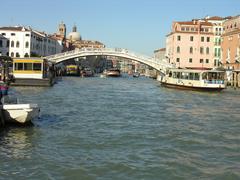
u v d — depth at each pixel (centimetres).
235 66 6531
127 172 1081
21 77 4256
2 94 1892
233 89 5281
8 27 8462
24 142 1395
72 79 7681
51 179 1002
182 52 8325
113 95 3812
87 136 1554
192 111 2552
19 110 1638
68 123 1869
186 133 1688
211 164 1184
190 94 4172
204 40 8312
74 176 1034
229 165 1177
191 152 1334
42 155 1223
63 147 1346
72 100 3053
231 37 6850
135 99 3397
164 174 1073
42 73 4275
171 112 2464
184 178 1045
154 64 7731
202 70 4591
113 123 1922
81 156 1230
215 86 4488
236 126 1934
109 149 1340
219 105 3006
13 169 1072
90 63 15862
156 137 1576
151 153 1300
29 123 1734
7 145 1339
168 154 1293
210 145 1455
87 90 4394
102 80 7844
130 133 1645
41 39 9375
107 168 1109
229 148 1410
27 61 4244
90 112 2334
